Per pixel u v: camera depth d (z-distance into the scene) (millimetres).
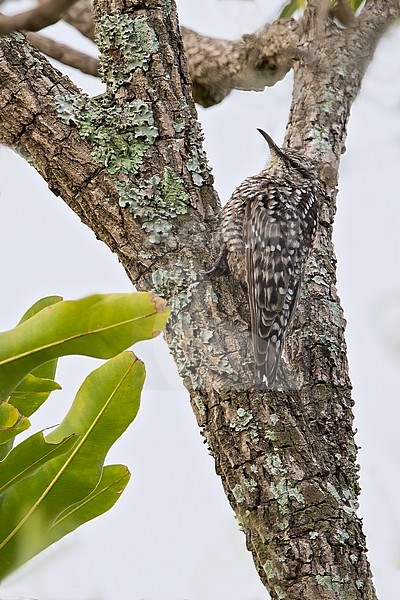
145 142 6953
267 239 8453
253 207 8805
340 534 6043
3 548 4742
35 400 5230
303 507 6066
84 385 4801
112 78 7121
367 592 5988
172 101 7133
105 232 6844
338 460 6863
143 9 7273
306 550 5965
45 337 4270
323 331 7750
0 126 6914
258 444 6199
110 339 4309
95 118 6926
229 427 6277
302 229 8594
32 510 4766
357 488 6801
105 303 4250
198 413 6430
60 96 6914
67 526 4988
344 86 9172
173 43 7324
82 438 4812
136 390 4797
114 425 4816
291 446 6219
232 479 6223
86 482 4824
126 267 6812
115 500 5094
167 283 6633
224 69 10000
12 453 4664
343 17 9461
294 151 9023
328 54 9234
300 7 9938
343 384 7441
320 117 9070
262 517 6086
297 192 8773
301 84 9305
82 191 6816
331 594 5863
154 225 6758
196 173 7047
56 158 6805
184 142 7062
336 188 9094
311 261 8477
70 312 4250
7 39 6977
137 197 6785
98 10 7297
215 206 7074
